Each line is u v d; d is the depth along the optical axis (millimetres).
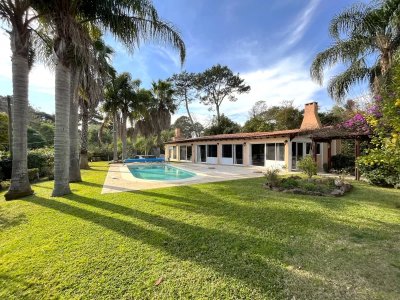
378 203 6078
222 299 2426
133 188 8672
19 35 7641
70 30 7004
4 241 4125
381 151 4848
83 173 14484
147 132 29500
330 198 6680
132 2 7340
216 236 4008
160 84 28250
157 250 3535
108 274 2930
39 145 30594
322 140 13758
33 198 7363
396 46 9641
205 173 13797
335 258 3201
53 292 2629
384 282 2643
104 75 9234
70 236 4156
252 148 18594
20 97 7801
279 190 7738
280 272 2883
